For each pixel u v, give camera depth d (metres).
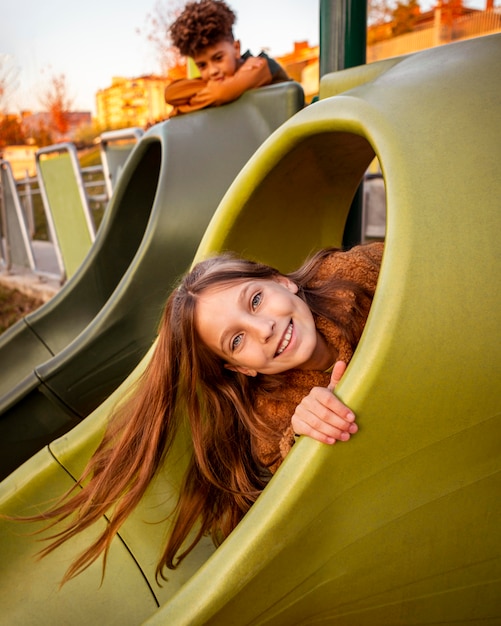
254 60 1.67
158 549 1.10
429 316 0.69
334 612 0.79
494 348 0.69
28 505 1.15
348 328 1.04
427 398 0.70
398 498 0.73
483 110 0.77
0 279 5.72
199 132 1.67
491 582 0.79
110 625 1.04
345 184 1.28
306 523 0.72
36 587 1.10
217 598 0.70
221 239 1.15
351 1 1.53
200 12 1.62
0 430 1.67
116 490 1.03
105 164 3.78
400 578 0.77
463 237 0.70
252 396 1.06
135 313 1.65
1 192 5.99
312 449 0.71
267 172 1.07
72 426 1.73
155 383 1.02
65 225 4.50
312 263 1.13
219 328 0.91
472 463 0.74
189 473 1.09
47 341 2.16
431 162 0.75
